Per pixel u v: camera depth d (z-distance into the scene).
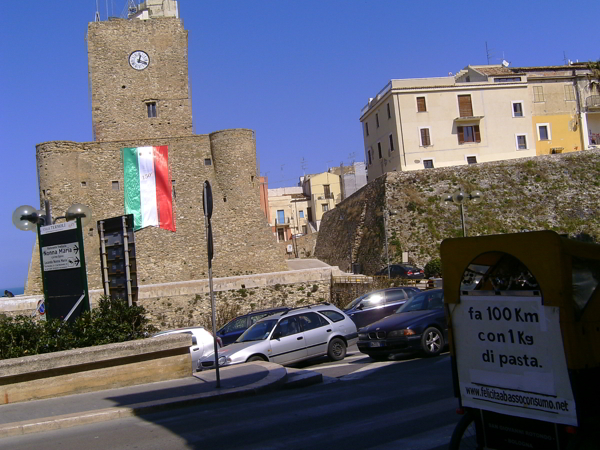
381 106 56.81
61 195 43.72
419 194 48.34
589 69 60.69
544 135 57.50
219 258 45.75
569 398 5.59
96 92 48.62
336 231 58.34
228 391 11.70
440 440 7.66
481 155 53.94
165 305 37.72
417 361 14.71
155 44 49.84
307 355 16.67
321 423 8.98
